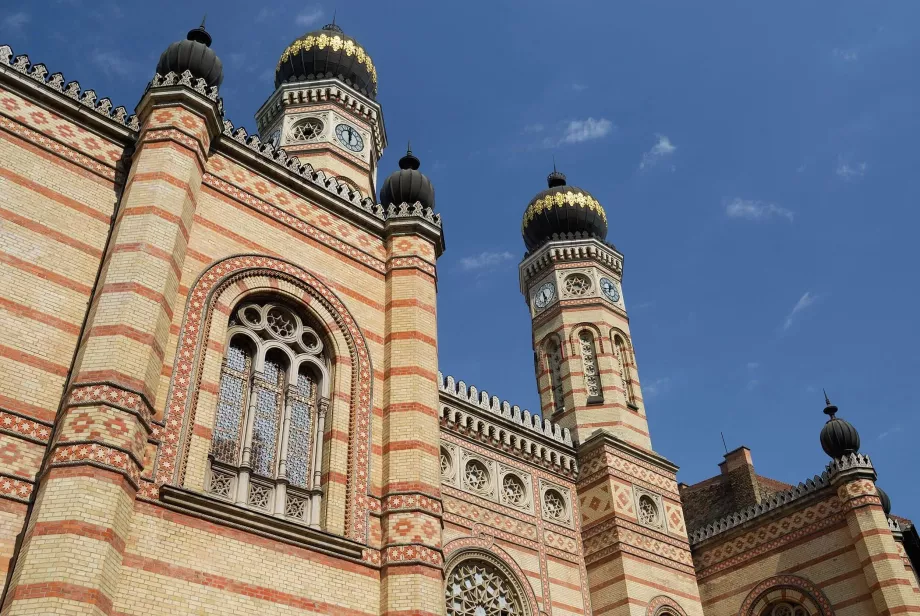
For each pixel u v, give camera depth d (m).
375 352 18.31
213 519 13.87
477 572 23.44
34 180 15.41
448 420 25.31
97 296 14.27
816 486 31.30
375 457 16.89
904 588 27.61
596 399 31.11
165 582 12.80
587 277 34.56
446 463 24.72
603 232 36.75
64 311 14.51
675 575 27.02
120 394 13.01
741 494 41.47
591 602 25.77
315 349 17.64
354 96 30.80
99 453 12.33
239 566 13.77
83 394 12.84
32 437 13.00
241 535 14.09
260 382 16.50
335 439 16.56
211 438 14.97
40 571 11.15
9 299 13.95
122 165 16.84
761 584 31.67
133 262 14.45
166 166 15.91
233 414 15.89
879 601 27.70
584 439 29.69
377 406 17.61
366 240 19.80
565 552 26.03
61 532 11.48
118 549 12.16
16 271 14.29
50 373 13.77
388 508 16.12
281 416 16.52
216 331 15.95
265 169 18.55
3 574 11.80
